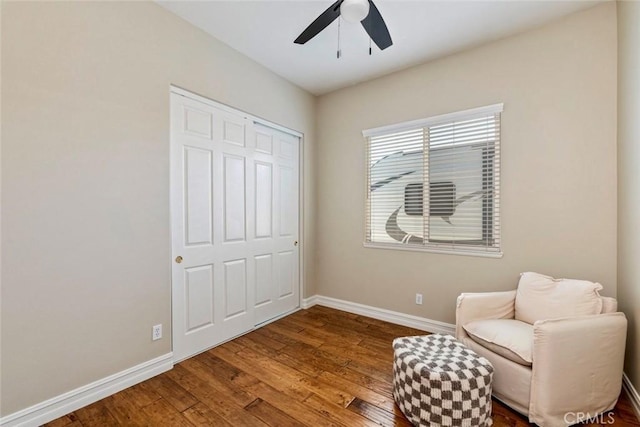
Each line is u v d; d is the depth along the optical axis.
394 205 3.15
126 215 1.95
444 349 1.81
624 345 1.68
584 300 1.81
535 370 1.56
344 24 2.31
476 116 2.62
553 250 2.30
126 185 1.95
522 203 2.42
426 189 2.92
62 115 1.66
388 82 3.16
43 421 1.60
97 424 1.61
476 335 1.93
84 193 1.76
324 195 3.72
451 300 2.78
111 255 1.88
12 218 1.50
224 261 2.67
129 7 1.96
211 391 1.91
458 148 2.73
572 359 1.55
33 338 1.57
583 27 2.16
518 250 2.45
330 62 2.93
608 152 2.09
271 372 2.14
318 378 2.06
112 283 1.88
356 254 3.43
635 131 1.73
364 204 3.36
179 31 2.26
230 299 2.73
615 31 2.06
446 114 2.77
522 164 2.41
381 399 1.83
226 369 2.19
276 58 2.86
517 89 2.43
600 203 2.12
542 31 2.32
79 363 1.74
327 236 3.70
